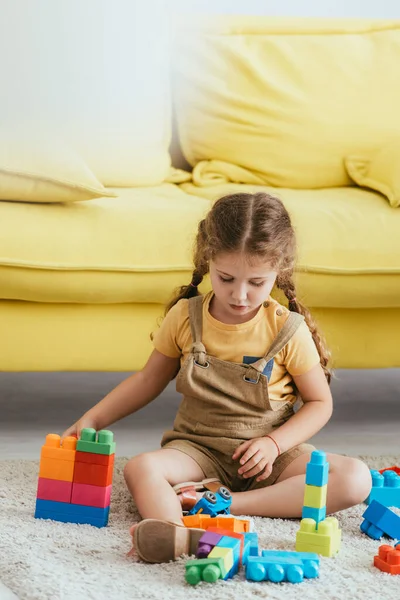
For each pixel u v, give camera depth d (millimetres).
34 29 2590
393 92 2693
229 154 2668
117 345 2123
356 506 1683
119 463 1913
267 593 1225
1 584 1242
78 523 1517
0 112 2570
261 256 1569
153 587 1235
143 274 2059
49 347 2088
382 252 2156
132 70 2609
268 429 1687
